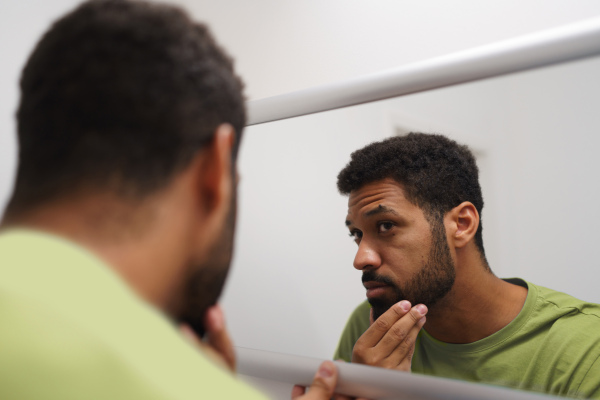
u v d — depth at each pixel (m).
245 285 0.76
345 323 0.68
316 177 0.70
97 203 0.30
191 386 0.24
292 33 0.83
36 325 0.22
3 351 0.21
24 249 0.26
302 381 0.70
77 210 0.29
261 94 0.85
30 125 0.31
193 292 0.36
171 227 0.32
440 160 0.62
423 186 0.63
